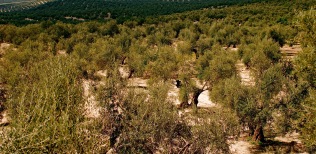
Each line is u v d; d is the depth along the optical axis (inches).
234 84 978.1
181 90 1352.1
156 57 1877.5
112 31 3132.4
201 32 3088.1
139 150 711.1
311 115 668.1
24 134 363.9
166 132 727.1
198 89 1368.1
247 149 930.1
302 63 733.9
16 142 356.2
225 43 2598.4
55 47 2311.8
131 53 2032.5
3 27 2898.6
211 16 3853.3
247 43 2374.5
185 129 748.0
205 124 714.8
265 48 1820.9
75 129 433.1
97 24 3346.5
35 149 361.7
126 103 825.5
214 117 744.3
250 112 905.5
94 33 2923.2
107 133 724.7
